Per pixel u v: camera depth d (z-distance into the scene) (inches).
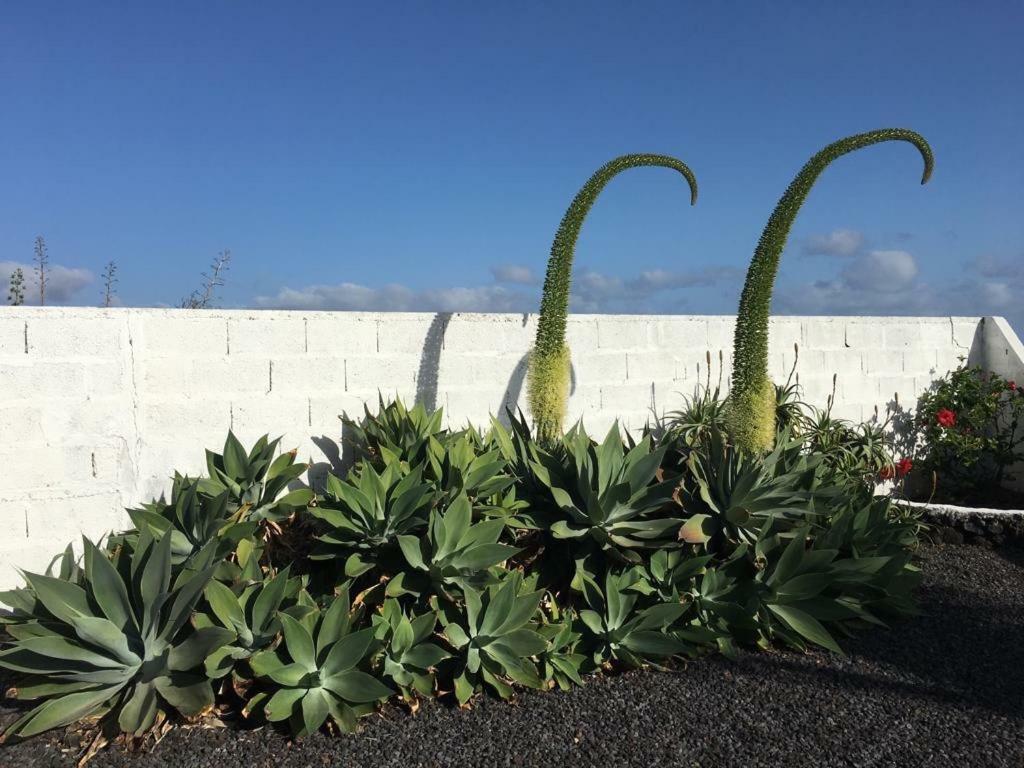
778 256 207.6
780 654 174.1
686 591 177.5
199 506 166.7
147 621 136.4
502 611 153.6
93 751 132.0
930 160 208.1
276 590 145.8
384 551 165.5
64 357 192.4
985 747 136.3
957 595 217.2
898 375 337.1
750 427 207.5
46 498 190.9
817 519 203.8
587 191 222.7
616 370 273.7
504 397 252.2
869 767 130.2
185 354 206.4
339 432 226.4
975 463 335.9
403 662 150.6
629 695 154.1
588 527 175.9
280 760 130.8
